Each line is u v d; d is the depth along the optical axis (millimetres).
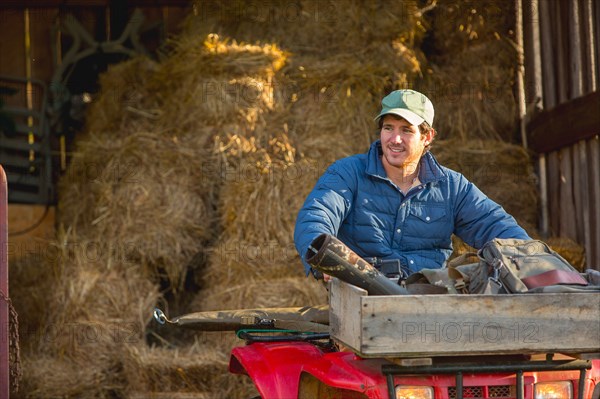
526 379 5500
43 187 16969
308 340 6812
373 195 6777
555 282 5410
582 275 5801
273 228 11414
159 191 11930
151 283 11898
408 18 12883
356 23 12789
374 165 6785
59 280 11883
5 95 17406
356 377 5480
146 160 12062
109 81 14258
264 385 6027
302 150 11781
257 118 11914
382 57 12617
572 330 5227
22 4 16594
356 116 12141
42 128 17062
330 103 12148
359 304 5145
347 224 6832
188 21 14586
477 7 13438
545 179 12789
